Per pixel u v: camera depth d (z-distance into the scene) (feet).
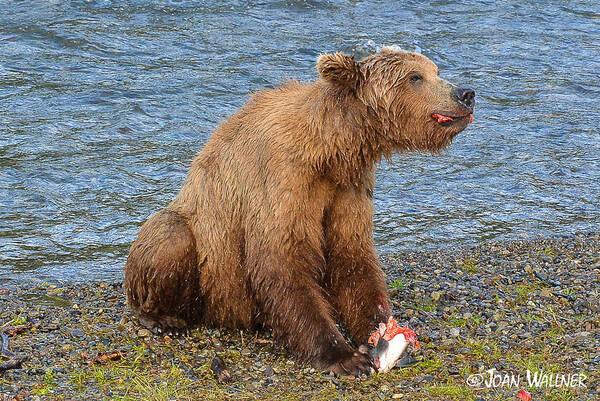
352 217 33.55
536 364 31.48
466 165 63.82
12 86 72.38
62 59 78.79
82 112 68.64
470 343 33.68
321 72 31.58
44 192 55.57
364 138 31.73
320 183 32.40
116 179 58.18
